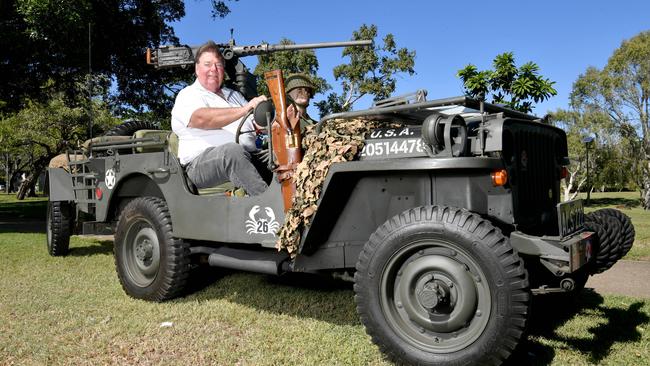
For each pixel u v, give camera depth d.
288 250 3.52
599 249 3.91
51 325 3.92
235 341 3.53
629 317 4.05
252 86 5.98
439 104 3.18
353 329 3.78
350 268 3.73
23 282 5.36
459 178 3.23
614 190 59.69
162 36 15.67
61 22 11.25
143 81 16.20
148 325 3.89
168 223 4.54
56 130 34.25
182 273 4.54
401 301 3.13
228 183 4.68
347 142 3.39
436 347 3.00
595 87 35.81
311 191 3.38
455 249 2.96
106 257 6.89
